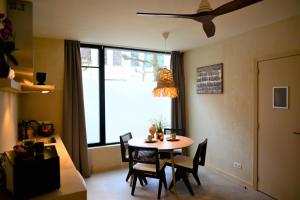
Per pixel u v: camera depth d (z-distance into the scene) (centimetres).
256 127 333
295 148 280
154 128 380
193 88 480
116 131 461
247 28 330
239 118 366
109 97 452
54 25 309
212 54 423
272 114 309
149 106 492
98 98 439
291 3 239
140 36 370
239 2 160
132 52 471
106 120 450
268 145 316
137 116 480
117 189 343
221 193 329
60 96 387
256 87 332
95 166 423
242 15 274
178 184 363
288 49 285
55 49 381
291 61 283
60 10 254
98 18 282
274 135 307
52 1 229
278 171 302
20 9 225
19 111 347
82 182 159
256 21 297
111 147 438
